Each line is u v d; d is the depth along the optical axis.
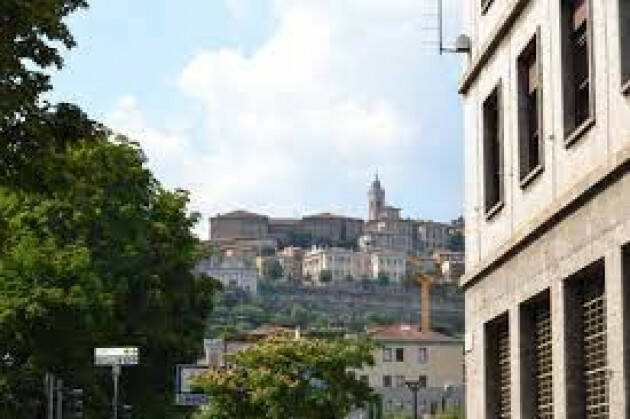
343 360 83.38
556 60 23.19
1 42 20.06
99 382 63.44
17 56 20.61
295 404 81.62
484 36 29.02
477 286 29.70
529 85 25.86
